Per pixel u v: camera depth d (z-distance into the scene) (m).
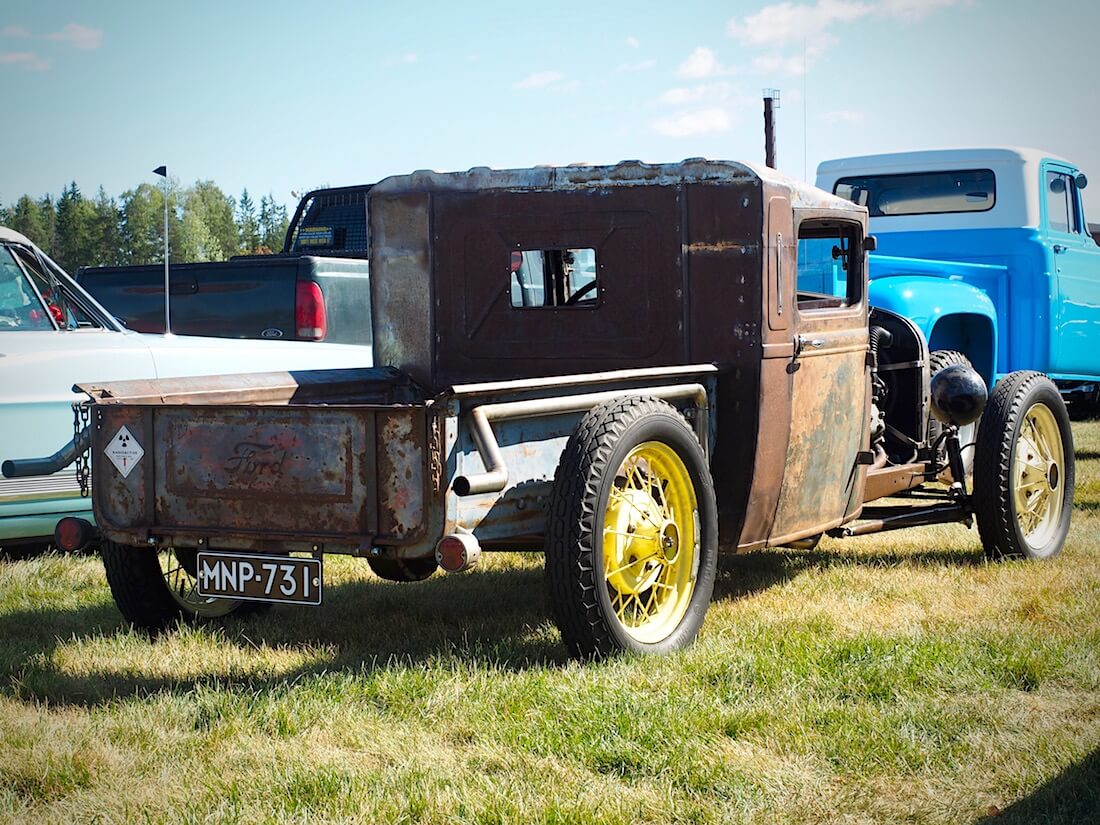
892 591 5.38
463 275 5.54
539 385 4.00
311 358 7.42
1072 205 10.04
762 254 4.88
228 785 3.13
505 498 4.00
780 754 3.39
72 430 6.30
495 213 5.45
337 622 4.98
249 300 8.16
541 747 3.38
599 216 5.23
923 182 9.77
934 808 3.03
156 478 4.21
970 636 4.48
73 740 3.46
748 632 4.58
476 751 3.38
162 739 3.48
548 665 4.19
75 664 4.31
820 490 5.45
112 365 6.44
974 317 8.05
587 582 3.97
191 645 4.52
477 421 3.80
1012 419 5.91
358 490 3.86
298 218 11.49
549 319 5.38
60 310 6.50
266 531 4.02
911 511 6.10
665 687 3.83
